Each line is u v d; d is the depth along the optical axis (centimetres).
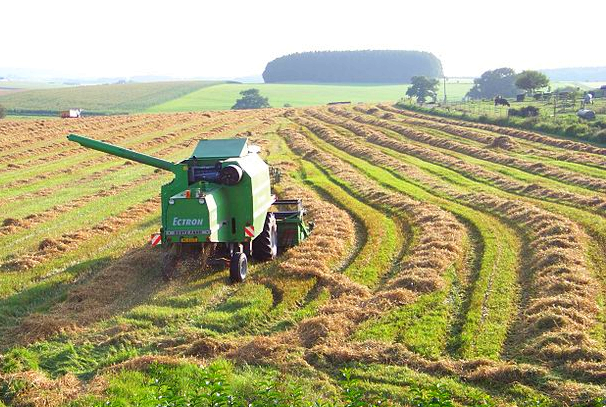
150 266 1574
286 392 839
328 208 2262
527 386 912
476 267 1539
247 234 1502
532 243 1692
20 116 11488
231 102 14375
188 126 5734
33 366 1023
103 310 1280
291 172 3222
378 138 4597
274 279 1452
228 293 1379
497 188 2647
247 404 839
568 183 2641
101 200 2575
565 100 6994
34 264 1639
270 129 5641
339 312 1226
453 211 2139
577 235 1706
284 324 1191
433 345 1065
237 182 1483
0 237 1978
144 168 3522
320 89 18862
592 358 968
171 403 781
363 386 925
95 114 12031
